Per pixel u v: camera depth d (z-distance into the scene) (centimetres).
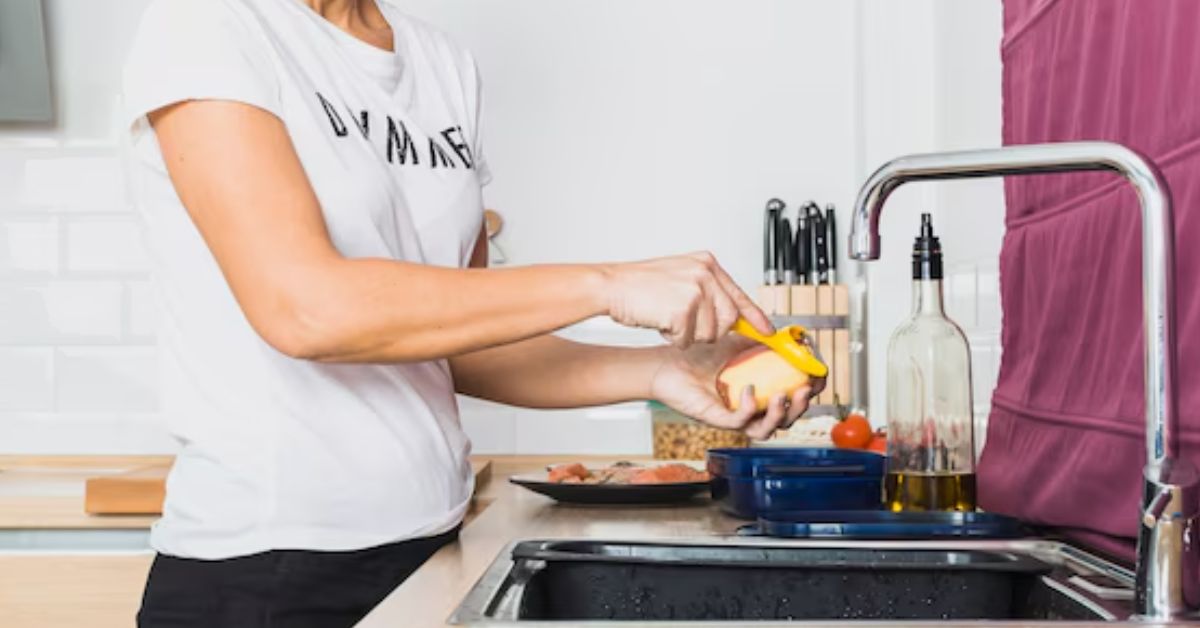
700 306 100
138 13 295
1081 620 86
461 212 125
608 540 112
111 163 293
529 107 301
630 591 103
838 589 102
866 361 285
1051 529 125
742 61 300
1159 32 101
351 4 122
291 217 99
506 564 102
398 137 120
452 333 97
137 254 292
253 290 98
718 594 103
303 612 108
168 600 110
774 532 116
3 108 285
